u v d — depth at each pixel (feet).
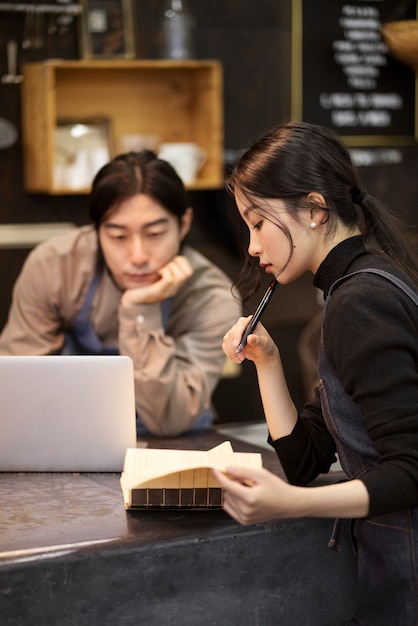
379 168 15.21
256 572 5.54
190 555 5.35
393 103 15.26
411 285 5.41
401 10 15.11
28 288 9.25
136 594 5.25
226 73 14.47
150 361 8.25
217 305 9.04
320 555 5.72
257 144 5.73
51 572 5.06
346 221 5.69
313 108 14.84
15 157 13.50
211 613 5.44
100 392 6.70
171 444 7.84
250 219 5.69
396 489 4.92
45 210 13.75
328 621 5.79
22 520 5.61
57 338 9.36
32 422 6.73
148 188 8.33
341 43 14.87
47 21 13.28
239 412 14.16
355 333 5.10
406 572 5.42
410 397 4.98
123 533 5.36
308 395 13.89
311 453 6.22
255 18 14.53
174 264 8.57
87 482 6.54
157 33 13.87
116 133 13.70
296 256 5.58
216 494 5.74
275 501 4.74
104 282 9.13
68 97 13.39
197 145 13.97
